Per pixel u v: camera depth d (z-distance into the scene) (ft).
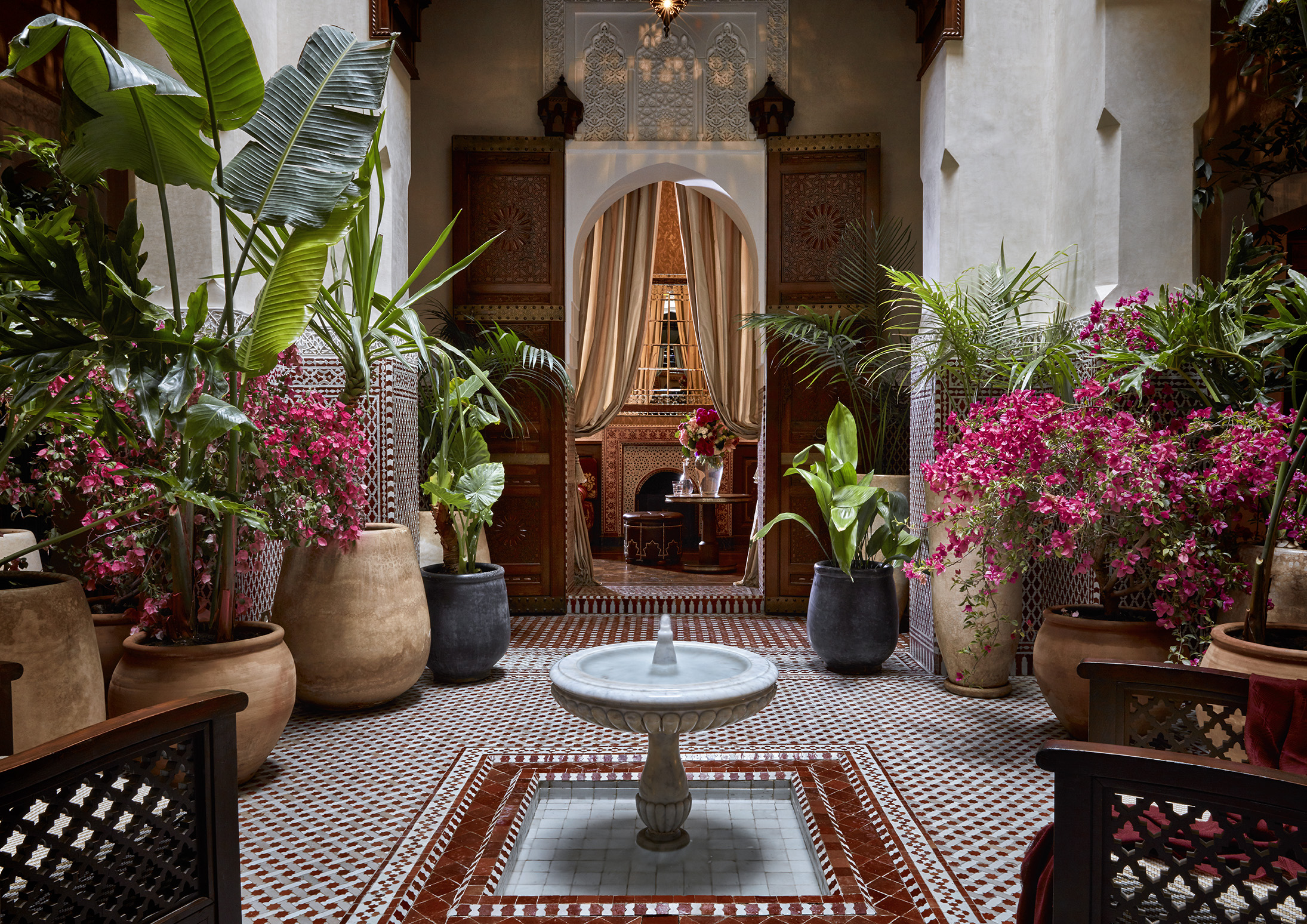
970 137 15.47
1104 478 9.12
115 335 7.28
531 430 19.98
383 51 9.38
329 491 10.75
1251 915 4.24
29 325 7.30
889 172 19.84
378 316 14.66
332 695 12.01
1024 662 14.87
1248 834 4.51
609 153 19.83
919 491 15.78
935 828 8.50
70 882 4.69
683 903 6.89
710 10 19.86
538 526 20.04
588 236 22.27
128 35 13.37
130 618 11.14
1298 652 7.14
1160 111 13.03
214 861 5.44
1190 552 9.04
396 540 12.52
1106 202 13.28
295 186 8.45
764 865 7.99
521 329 19.89
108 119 7.70
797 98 19.92
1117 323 10.63
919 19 17.76
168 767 5.24
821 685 14.11
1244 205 16.51
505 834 8.20
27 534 10.42
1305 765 5.52
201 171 8.25
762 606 20.20
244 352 8.89
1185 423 11.51
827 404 19.88
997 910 6.87
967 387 14.05
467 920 6.64
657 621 19.29
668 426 31.24
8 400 8.59
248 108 8.36
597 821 9.03
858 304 19.54
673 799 8.22
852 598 14.44
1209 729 6.36
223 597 9.57
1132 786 4.49
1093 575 13.65
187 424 7.35
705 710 7.34
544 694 13.52
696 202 22.77
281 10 15.12
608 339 22.59
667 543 28.04
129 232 7.66
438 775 9.91
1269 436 8.39
